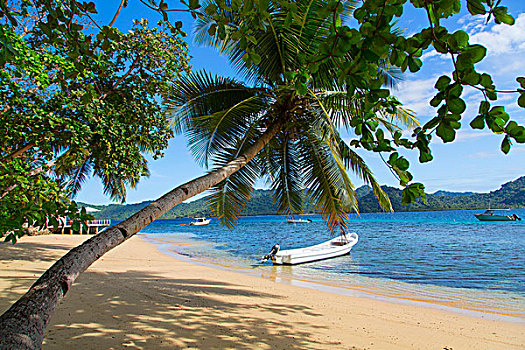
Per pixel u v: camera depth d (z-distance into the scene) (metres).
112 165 10.48
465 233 31.72
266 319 5.59
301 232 40.44
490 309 7.49
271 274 12.16
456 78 1.21
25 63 5.96
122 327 4.57
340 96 5.69
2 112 6.80
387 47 1.22
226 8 1.72
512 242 22.66
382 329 5.48
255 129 7.38
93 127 9.05
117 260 13.40
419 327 5.73
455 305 7.82
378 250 19.22
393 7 1.14
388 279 11.27
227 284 9.07
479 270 12.82
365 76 1.35
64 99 7.62
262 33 5.85
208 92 7.26
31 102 7.16
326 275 11.99
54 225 2.88
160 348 3.92
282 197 8.87
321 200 7.32
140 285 7.88
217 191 7.30
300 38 5.41
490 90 1.18
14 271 8.27
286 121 6.73
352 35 1.21
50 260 11.09
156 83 10.11
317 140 7.12
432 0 1.13
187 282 8.90
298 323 5.48
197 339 4.33
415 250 19.09
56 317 4.82
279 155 8.45
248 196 7.57
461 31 1.09
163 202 2.78
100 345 3.87
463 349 4.72
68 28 1.98
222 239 31.48
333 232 7.44
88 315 5.03
